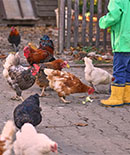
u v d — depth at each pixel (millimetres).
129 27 5402
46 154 3955
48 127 4938
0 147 3936
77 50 8828
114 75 5594
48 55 6305
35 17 16062
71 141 4637
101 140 4672
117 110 5484
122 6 5348
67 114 5312
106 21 5383
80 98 5945
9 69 5648
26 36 12383
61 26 8766
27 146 3967
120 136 4770
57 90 5637
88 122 5094
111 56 8516
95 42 9125
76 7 8922
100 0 8867
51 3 16281
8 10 15734
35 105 4621
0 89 6266
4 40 11109
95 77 5957
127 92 5680
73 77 5652
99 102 5773
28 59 6227
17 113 4562
